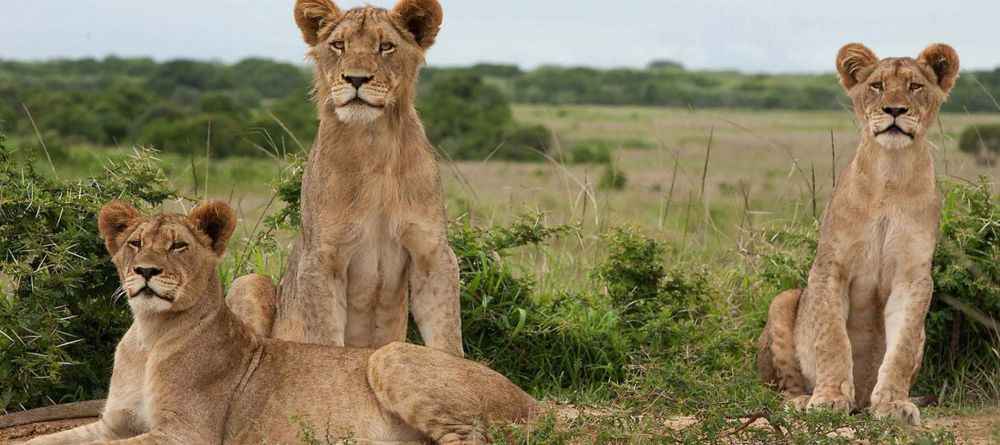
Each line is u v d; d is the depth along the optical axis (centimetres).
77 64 11975
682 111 8100
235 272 1191
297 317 950
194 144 4059
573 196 1603
